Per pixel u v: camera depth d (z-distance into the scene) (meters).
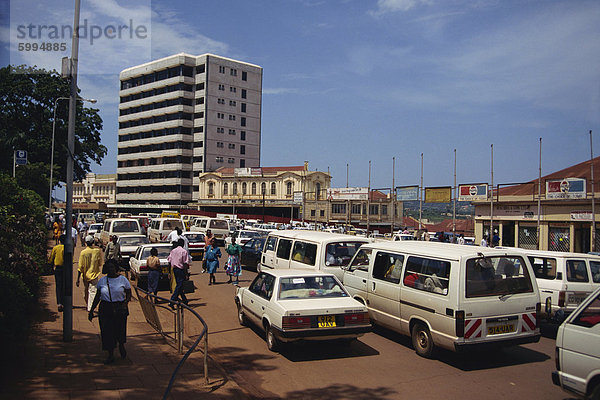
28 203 13.91
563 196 25.41
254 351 8.30
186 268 12.09
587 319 5.41
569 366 5.45
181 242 12.24
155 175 86.19
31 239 12.93
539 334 7.71
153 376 6.62
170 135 81.69
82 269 10.60
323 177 70.88
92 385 6.08
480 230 30.55
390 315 8.81
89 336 8.66
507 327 7.48
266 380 6.80
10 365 6.73
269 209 74.25
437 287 7.65
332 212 69.38
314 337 7.60
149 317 9.84
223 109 81.75
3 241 10.23
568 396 6.22
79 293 13.44
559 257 9.69
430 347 7.77
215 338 9.17
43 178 34.28
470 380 6.84
